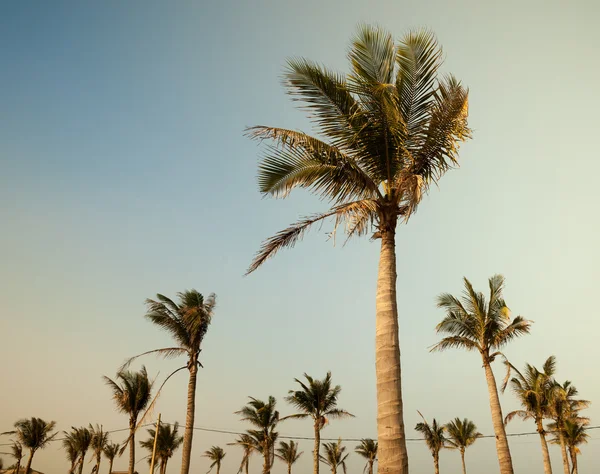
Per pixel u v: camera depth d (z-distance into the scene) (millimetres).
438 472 46375
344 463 50312
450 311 22594
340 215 8531
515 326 21172
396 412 7352
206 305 24547
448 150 9266
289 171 9273
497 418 20109
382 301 8344
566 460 29391
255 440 34219
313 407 32031
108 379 27406
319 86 9102
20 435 40812
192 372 23484
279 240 9289
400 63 9164
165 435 41094
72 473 44000
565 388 33375
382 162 9594
